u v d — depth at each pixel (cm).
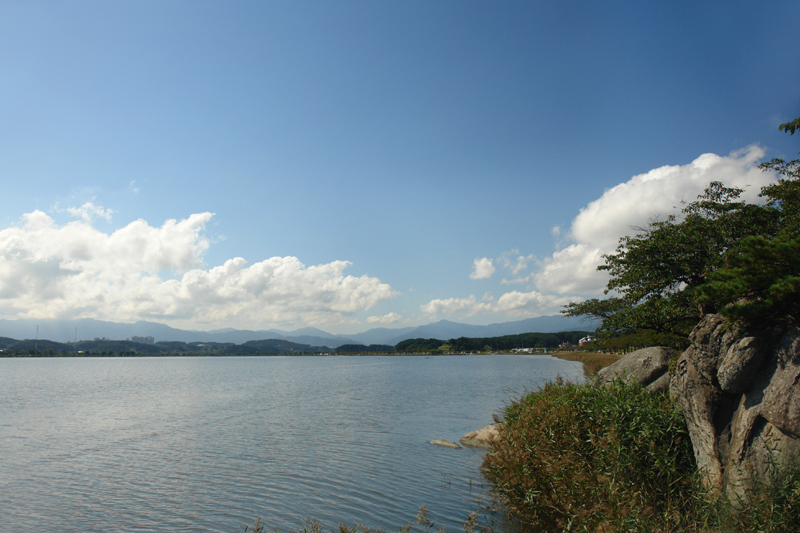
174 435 3362
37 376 11919
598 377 1923
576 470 1291
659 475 1195
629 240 2291
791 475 865
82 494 2016
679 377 1249
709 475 1062
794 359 939
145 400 5862
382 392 6525
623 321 2342
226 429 3581
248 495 1950
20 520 1728
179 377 11425
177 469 2394
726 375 1046
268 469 2347
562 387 1977
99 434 3466
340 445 2884
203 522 1681
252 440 3114
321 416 4203
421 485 1972
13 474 2345
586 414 1524
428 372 12331
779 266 1058
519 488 1427
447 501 1742
